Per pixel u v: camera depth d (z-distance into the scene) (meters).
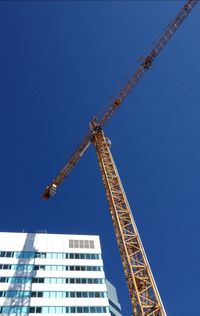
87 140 71.94
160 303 32.81
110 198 48.75
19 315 52.09
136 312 33.84
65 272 61.59
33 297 55.66
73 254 66.19
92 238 71.69
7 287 56.41
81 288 58.81
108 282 85.88
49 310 53.91
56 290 57.62
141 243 39.56
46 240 68.69
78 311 54.53
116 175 53.19
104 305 56.19
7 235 67.62
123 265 38.91
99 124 70.38
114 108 71.44
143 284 35.62
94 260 65.50
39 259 63.47
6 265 60.66
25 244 66.31
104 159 59.06
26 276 59.25
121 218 44.38
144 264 37.31
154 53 68.69
